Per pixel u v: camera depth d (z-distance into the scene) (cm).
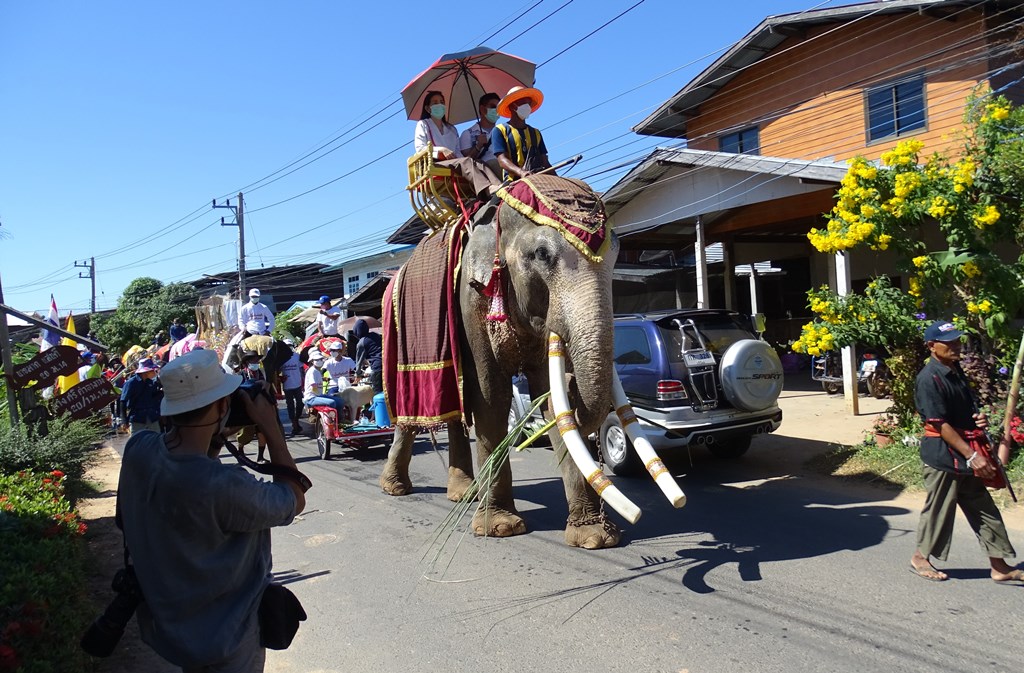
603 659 411
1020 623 431
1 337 966
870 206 816
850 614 454
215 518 264
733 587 507
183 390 271
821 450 952
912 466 779
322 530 714
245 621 275
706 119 2030
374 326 2123
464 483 801
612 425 884
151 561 266
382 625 476
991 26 1440
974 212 771
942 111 1502
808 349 840
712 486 819
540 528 673
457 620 477
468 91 884
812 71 1741
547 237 536
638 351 861
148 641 276
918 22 1539
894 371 873
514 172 618
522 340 602
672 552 590
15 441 831
